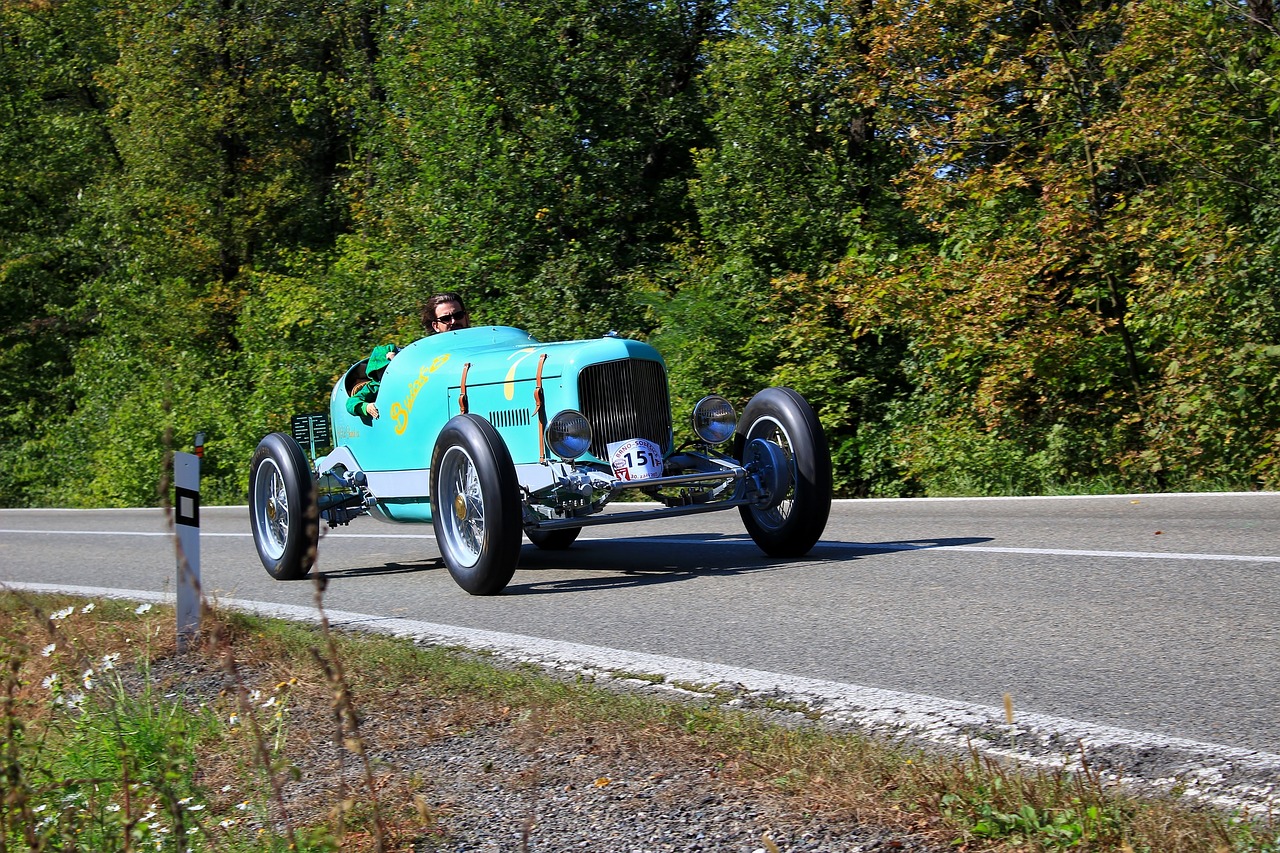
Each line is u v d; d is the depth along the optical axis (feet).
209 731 14.73
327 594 25.84
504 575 22.75
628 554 28.27
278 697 15.75
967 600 19.24
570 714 13.88
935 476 46.55
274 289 71.56
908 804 10.36
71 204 108.27
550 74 68.49
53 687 14.89
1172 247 40.60
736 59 57.77
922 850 9.58
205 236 88.53
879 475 50.65
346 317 67.62
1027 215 45.03
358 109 86.33
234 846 11.09
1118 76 44.37
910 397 51.62
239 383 74.74
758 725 12.89
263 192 88.74
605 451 23.75
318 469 30.40
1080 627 16.79
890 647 16.51
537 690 14.90
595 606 21.33
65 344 103.50
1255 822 9.61
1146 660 14.80
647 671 16.12
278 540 29.22
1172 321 39.96
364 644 18.45
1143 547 23.25
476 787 12.01
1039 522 29.12
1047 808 9.86
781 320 52.47
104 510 68.95
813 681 14.97
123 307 87.92
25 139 110.73
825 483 24.02
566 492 22.97
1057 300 47.91
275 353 69.00
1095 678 14.19
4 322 104.27
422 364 27.22
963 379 47.32
